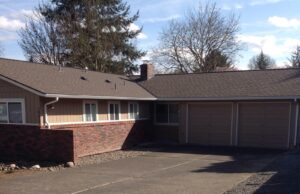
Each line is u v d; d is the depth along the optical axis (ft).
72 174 44.83
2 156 56.24
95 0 127.13
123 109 72.08
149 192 35.32
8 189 37.09
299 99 67.10
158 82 86.74
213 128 75.66
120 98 67.21
